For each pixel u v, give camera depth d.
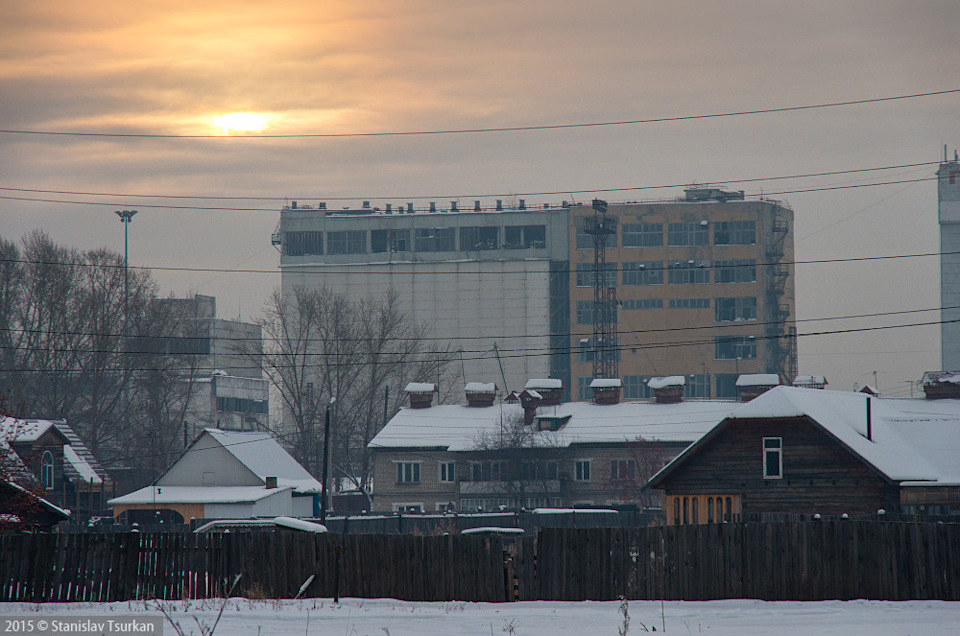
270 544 108.69
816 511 173.50
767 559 100.69
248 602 102.19
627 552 103.44
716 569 101.56
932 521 139.75
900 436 192.50
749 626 84.12
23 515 132.88
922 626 81.88
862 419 191.50
